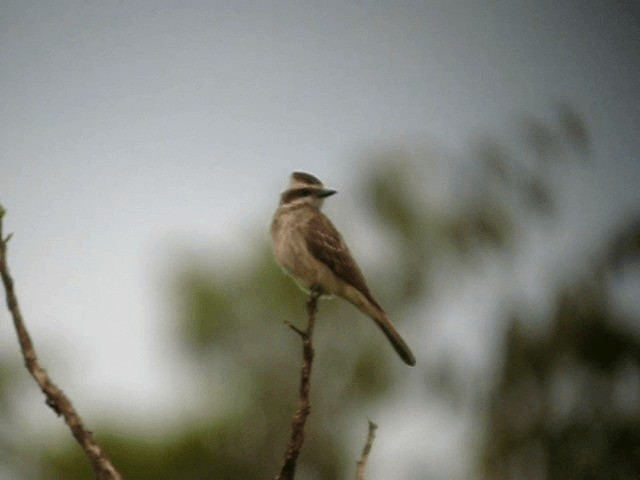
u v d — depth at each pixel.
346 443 12.15
